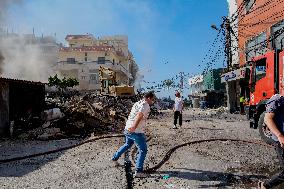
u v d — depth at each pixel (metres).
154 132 13.41
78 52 58.19
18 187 5.64
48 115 15.05
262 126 9.78
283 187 4.04
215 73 43.91
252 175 6.02
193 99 55.34
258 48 21.67
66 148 9.63
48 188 5.52
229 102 28.00
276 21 20.55
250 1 24.09
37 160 8.03
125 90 28.30
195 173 6.25
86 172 6.57
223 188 5.25
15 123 14.16
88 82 57.25
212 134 12.31
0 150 9.64
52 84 40.56
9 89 14.12
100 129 13.96
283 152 3.98
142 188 5.32
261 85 10.62
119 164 7.14
